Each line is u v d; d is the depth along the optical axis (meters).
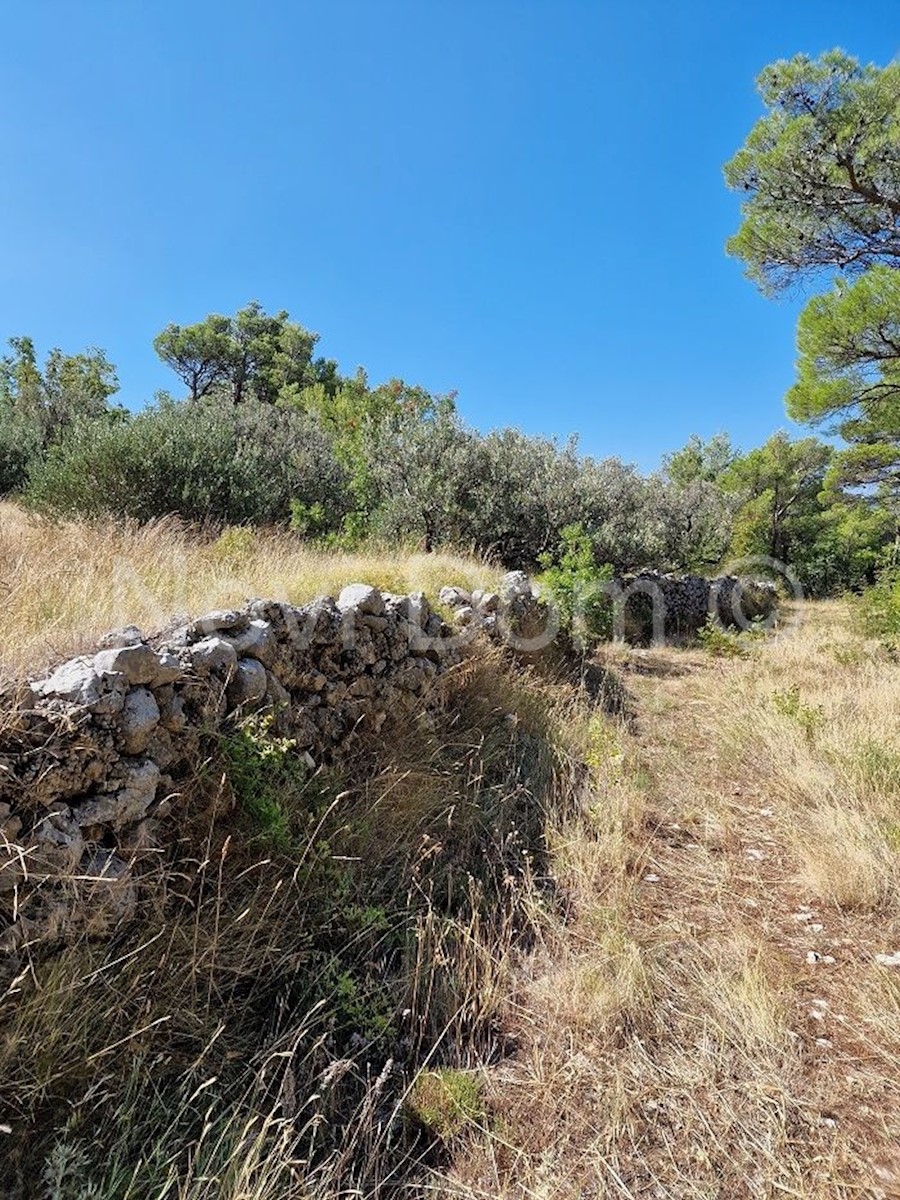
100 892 1.61
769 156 7.78
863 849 2.88
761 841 3.26
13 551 3.89
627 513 11.85
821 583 19.16
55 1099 1.39
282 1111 1.60
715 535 14.12
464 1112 1.68
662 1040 1.96
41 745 1.58
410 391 30.23
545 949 2.35
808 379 8.60
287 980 1.96
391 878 2.55
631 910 2.62
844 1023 2.05
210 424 8.92
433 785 3.15
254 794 2.13
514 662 5.26
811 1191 1.51
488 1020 2.01
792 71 7.39
